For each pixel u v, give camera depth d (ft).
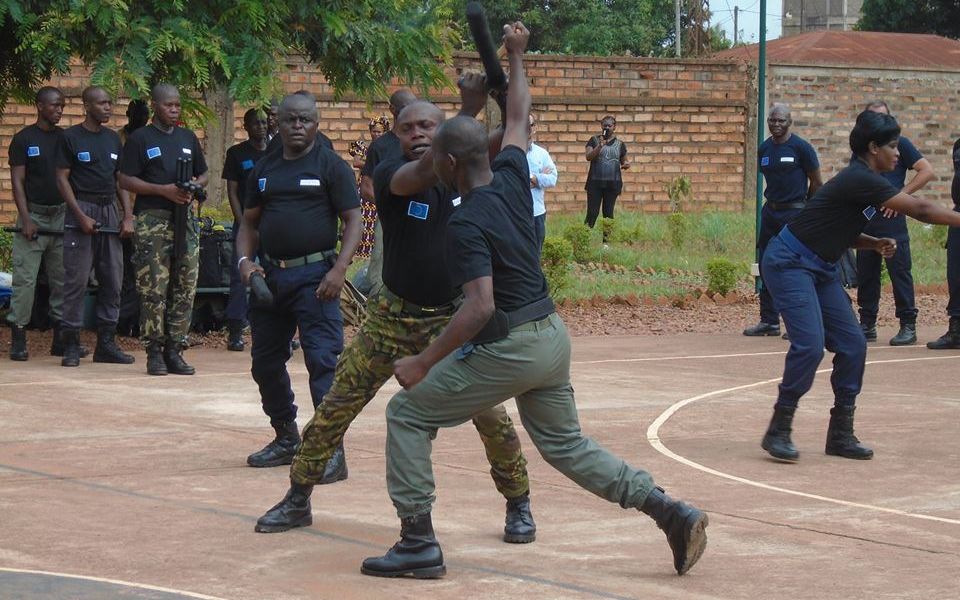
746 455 25.40
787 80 86.94
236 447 25.43
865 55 91.71
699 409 30.66
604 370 37.06
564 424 16.74
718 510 20.71
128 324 41.93
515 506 18.71
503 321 16.08
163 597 15.61
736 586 16.43
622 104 81.82
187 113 39.45
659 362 38.88
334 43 39.29
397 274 18.62
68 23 35.06
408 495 16.57
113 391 31.96
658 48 149.38
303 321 22.45
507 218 16.02
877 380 35.45
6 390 31.83
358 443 26.03
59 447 25.20
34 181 36.86
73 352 36.22
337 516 19.94
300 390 32.58
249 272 22.11
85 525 19.20
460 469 23.54
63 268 37.29
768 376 36.17
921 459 25.26
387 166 18.37
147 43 35.81
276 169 22.52
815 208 24.81
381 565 16.60
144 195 34.37
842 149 88.58
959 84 90.84
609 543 18.57
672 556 17.89
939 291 60.80
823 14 214.07
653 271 63.77
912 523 19.98
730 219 78.59
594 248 68.64
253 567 17.07
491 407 16.55
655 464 24.29
